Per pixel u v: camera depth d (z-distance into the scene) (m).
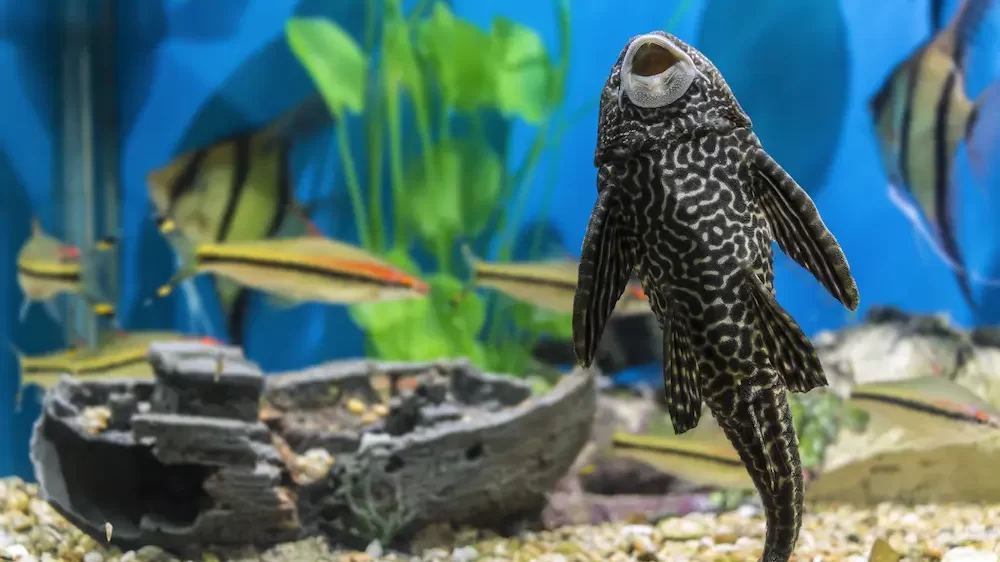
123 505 0.59
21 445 0.97
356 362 0.71
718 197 0.46
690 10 1.10
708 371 0.47
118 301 1.13
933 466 0.73
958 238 0.76
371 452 0.60
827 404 0.80
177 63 1.16
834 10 1.07
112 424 0.61
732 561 0.58
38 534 0.60
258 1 1.16
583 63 1.14
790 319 0.45
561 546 0.62
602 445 0.78
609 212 0.47
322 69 1.05
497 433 0.62
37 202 1.06
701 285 0.46
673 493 0.74
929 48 0.70
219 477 0.58
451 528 0.63
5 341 0.98
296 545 0.60
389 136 1.16
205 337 0.84
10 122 1.02
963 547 0.57
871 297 1.08
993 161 0.94
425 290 0.66
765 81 1.10
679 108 0.46
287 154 0.85
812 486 0.74
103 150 1.13
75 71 1.09
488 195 1.10
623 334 0.98
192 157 0.80
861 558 0.56
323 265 0.64
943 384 0.69
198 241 0.81
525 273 0.75
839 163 1.09
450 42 1.07
